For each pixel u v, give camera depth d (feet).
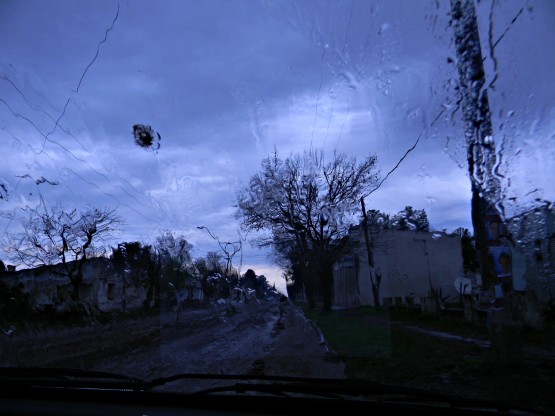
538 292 37.65
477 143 23.48
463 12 21.44
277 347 32.17
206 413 8.99
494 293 23.73
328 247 56.75
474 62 21.76
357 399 9.62
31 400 9.67
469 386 18.94
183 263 65.16
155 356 32.96
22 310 67.92
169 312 55.26
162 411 9.11
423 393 9.30
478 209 24.59
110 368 29.53
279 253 82.94
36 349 41.01
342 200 53.11
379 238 53.83
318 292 61.36
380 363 24.99
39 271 76.84
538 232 38.83
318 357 27.68
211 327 48.96
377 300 48.37
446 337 32.91
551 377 19.53
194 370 26.27
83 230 80.12
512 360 22.08
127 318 70.69
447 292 78.48
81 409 9.18
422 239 77.97
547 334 29.19
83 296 78.95
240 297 88.63
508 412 8.72
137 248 84.28
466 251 80.48
